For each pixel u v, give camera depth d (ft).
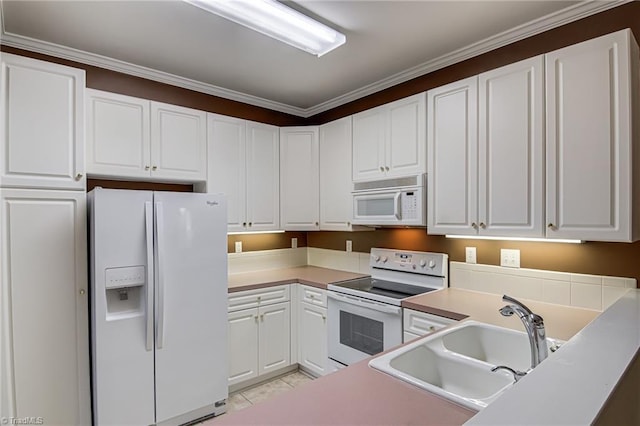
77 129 6.61
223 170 9.66
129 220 6.84
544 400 2.31
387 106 8.64
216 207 8.04
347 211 9.78
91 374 6.69
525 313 3.76
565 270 6.52
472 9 6.22
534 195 5.98
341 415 2.90
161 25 6.70
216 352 7.95
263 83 9.70
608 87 5.21
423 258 8.63
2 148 5.90
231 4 5.60
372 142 9.05
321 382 3.53
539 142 5.92
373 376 3.67
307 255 12.65
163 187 9.52
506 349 5.20
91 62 8.06
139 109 8.22
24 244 6.07
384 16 6.42
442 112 7.39
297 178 10.84
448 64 8.21
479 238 7.50
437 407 3.04
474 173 6.81
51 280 6.30
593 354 3.12
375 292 8.05
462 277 8.04
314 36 6.65
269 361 9.41
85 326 6.63
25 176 6.09
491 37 7.20
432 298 7.22
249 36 7.13
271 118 11.62
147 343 6.99
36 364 6.14
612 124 5.18
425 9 6.20
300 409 3.00
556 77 5.73
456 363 4.36
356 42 7.39
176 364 7.36
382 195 8.59
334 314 8.84
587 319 5.65
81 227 6.61
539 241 6.85
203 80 9.50
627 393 3.15
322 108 11.66
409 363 4.35
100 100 7.68
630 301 5.04
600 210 5.28
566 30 6.45
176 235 7.40
